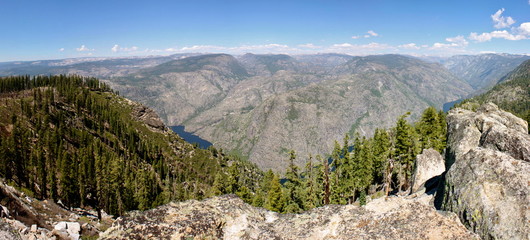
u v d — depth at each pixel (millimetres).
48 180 96250
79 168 98000
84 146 155500
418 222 17656
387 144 73125
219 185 70000
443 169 46156
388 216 18594
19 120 152500
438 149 62594
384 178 76688
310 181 60062
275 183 60406
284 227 19641
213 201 21641
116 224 17281
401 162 63531
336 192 63000
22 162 101312
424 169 45531
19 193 39281
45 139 131250
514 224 17906
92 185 97688
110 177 91500
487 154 23047
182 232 17172
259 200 70188
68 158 108875
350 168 64500
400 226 17531
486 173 21766
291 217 21047
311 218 20109
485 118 46938
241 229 18953
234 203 21562
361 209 20156
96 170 90062
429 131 65938
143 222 17531
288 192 67250
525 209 18141
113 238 16156
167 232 16969
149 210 19062
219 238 18094
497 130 31562
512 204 18844
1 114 154875
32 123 162500
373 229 17797
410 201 19938
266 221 20953
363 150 70312
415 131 67125
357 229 18109
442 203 25703
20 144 118438
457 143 47688
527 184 19234
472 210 20609
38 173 92000
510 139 29406
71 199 85062
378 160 73562
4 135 136375
